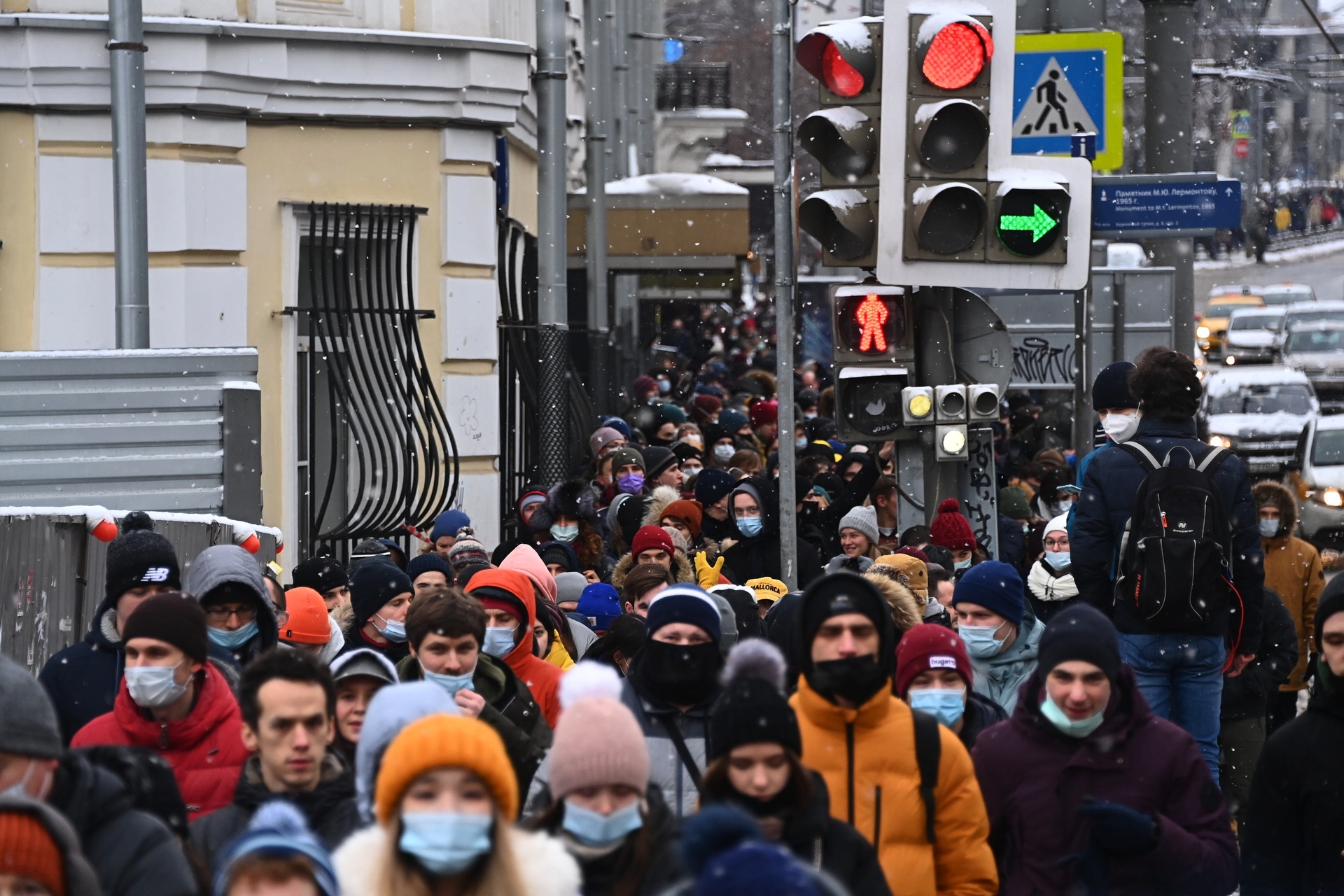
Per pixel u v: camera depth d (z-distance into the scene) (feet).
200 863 48.44
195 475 105.09
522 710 71.46
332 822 54.39
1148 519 80.07
